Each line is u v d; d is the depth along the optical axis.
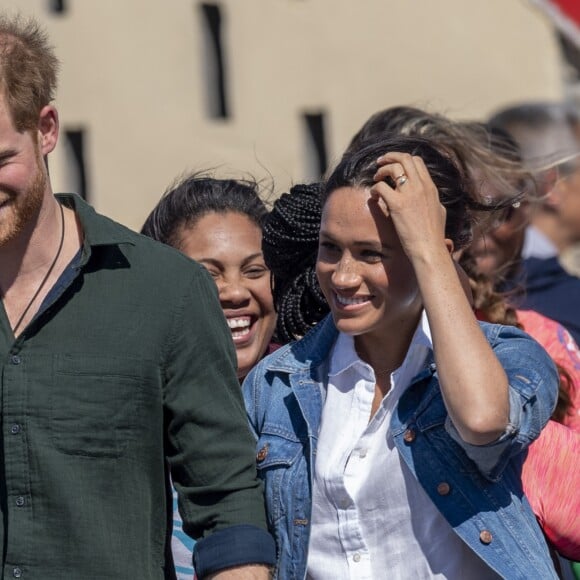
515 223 16.69
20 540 10.98
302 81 46.66
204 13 46.19
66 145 45.41
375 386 11.66
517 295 17.22
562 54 47.25
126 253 11.38
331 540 11.40
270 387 12.20
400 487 11.23
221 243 14.41
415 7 47.12
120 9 45.56
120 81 45.53
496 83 47.09
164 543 11.48
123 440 11.14
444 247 11.02
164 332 11.27
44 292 11.25
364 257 11.18
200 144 45.94
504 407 10.62
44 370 11.09
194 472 11.47
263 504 11.70
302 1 46.62
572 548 11.91
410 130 16.64
